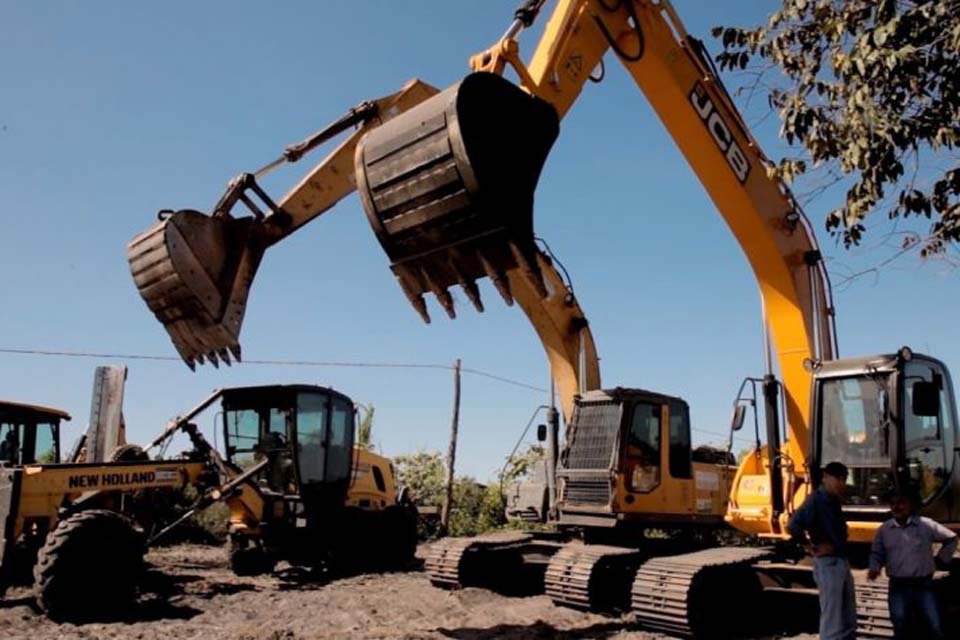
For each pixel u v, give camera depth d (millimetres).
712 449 12062
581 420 10781
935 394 7605
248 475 11547
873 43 5023
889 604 6883
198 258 7945
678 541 10859
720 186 8836
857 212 5367
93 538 8797
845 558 6812
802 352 8797
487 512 23062
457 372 23031
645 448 10570
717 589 8594
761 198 8930
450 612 9711
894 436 7648
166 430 11531
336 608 9867
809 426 8250
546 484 11891
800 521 6949
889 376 7758
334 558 13422
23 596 9812
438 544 11828
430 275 5871
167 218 7832
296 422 12555
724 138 8758
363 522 13789
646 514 10359
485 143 5609
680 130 8719
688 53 8656
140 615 9031
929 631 6688
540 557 11430
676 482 10781
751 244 8984
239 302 8188
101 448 12039
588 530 10750
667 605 8422
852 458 7934
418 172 5676
